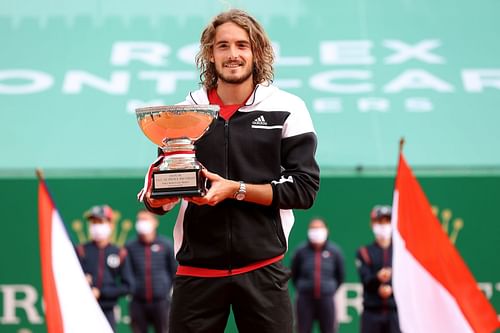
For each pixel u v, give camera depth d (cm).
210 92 750
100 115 2634
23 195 2222
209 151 718
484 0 3088
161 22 3009
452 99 2684
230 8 748
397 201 953
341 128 2553
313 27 2967
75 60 2855
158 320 2084
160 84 2734
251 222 712
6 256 2203
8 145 2508
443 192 2247
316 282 2098
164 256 2092
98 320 884
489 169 2342
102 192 2238
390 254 1962
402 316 933
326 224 2181
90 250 1983
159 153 735
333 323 2111
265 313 717
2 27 2961
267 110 726
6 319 2192
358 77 2759
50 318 880
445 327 930
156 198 669
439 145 2502
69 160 2458
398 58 2850
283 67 2786
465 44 2917
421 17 3031
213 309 721
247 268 715
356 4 3075
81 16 3020
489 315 927
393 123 2578
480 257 2234
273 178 718
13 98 2698
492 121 2600
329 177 2239
